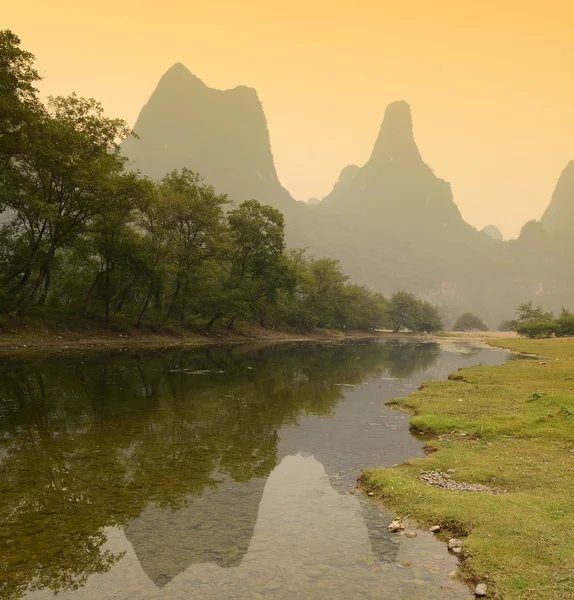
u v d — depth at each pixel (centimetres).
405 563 614
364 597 530
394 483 906
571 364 3300
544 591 521
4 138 3012
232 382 2414
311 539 682
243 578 566
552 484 893
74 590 529
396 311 18050
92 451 1099
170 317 6031
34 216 3669
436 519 748
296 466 1054
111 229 4169
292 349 5772
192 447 1170
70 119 3647
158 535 677
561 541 637
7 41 2709
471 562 598
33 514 741
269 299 6825
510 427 1357
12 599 508
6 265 3844
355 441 1298
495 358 4934
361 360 4422
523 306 15050
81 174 3469
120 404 1672
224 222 6100
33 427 1302
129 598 516
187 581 555
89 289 4775
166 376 2500
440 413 1611
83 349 3625
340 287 11381
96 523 713
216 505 803
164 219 5088
